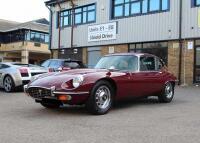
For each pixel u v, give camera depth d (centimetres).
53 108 858
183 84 1884
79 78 735
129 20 2241
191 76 1880
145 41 2134
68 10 2766
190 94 1270
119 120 697
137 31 2188
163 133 577
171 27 1983
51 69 1512
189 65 1891
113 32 2348
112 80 792
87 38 2561
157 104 952
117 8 2345
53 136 557
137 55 905
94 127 627
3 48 4856
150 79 916
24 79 1338
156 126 634
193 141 525
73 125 646
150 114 772
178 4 1947
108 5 2395
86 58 2572
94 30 2500
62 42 2795
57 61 1659
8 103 966
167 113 786
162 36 2031
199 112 800
